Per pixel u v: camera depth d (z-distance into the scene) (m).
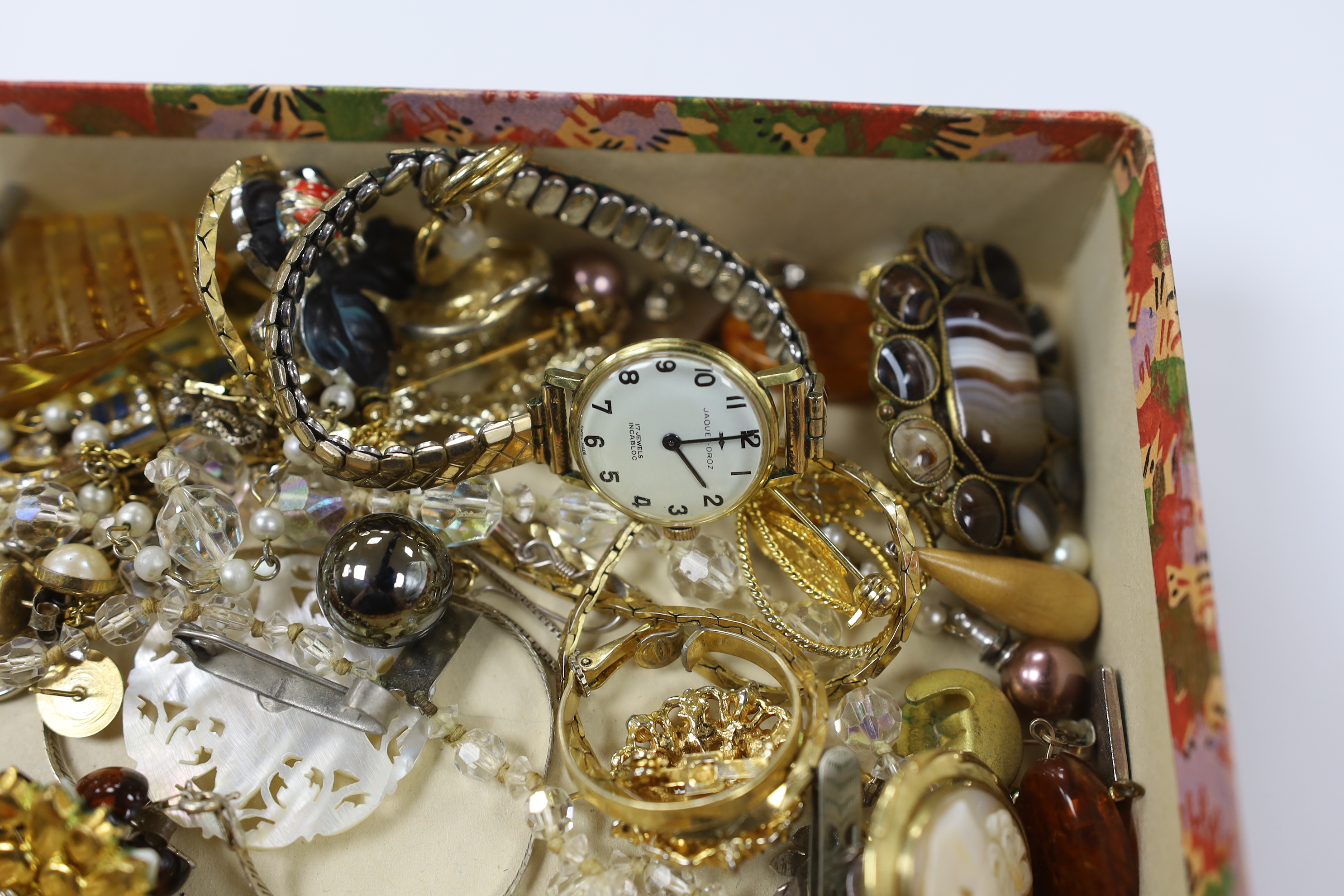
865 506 0.16
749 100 0.15
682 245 0.16
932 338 0.16
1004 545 0.15
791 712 0.14
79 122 0.15
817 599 0.15
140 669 0.14
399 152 0.15
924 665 0.15
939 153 0.16
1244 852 0.12
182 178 0.16
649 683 0.15
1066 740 0.14
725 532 0.16
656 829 0.13
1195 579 0.13
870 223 0.17
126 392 0.16
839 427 0.17
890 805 0.13
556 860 0.14
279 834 0.14
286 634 0.14
